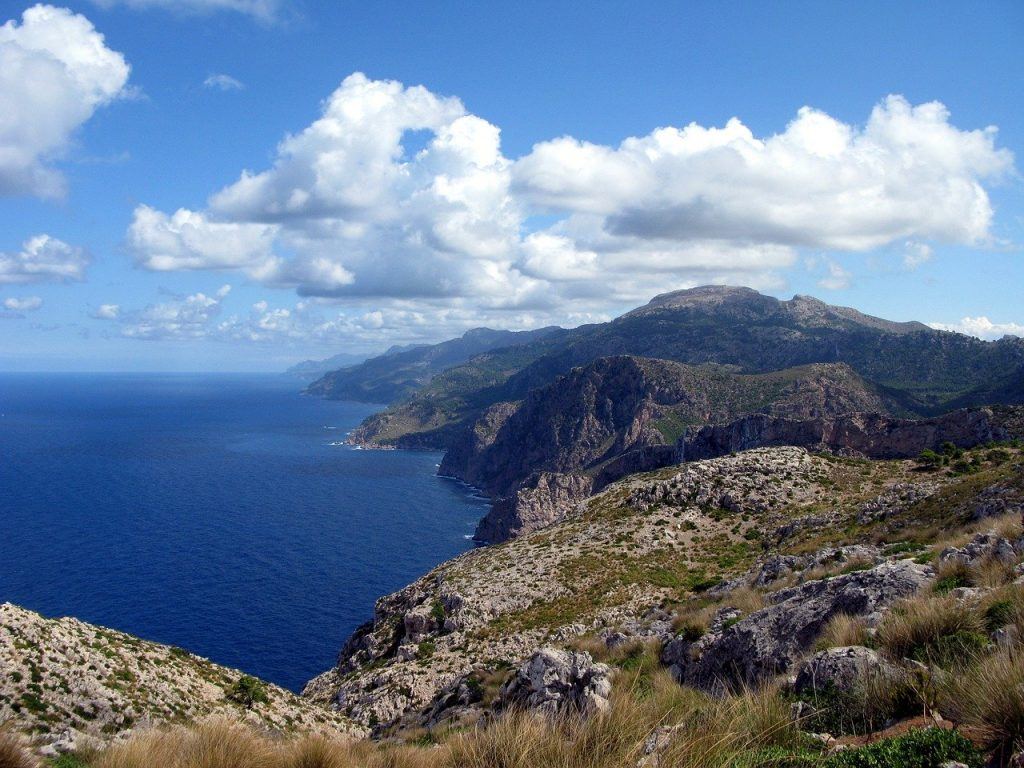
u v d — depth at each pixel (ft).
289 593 422.00
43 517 605.73
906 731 26.91
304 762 40.65
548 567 187.11
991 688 24.54
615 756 29.37
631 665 70.18
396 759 40.93
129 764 40.55
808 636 49.70
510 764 30.96
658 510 214.69
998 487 116.47
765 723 30.04
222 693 106.52
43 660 86.43
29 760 42.14
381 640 183.11
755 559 168.66
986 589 42.19
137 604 388.16
